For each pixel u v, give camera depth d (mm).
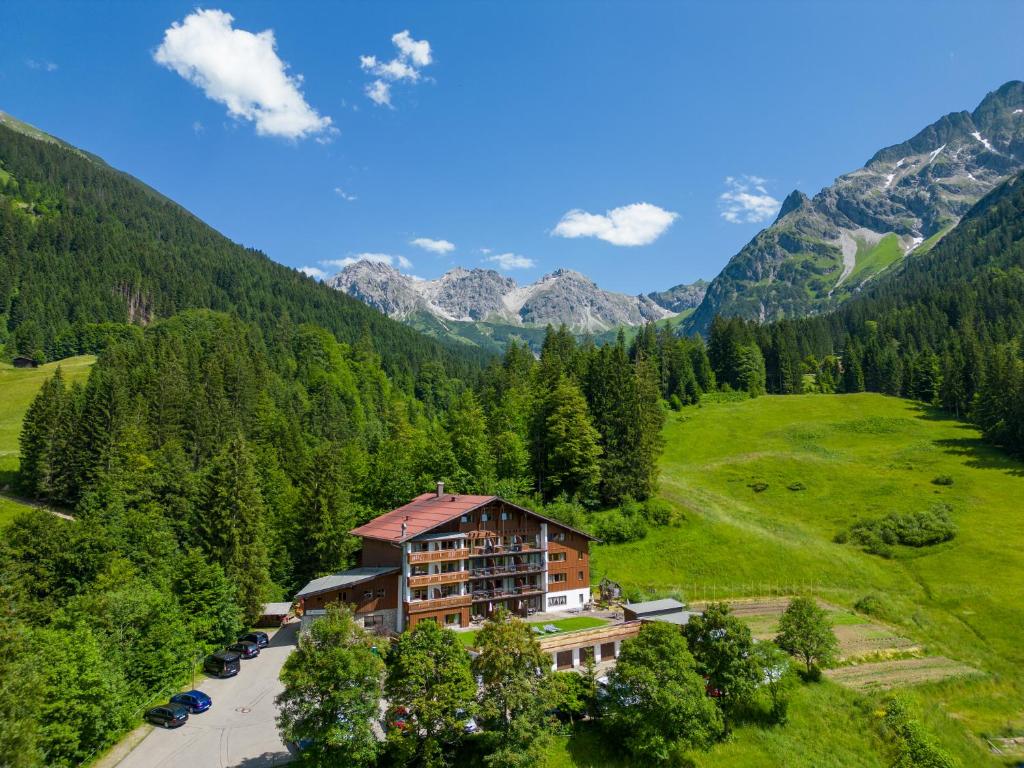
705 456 137750
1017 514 98250
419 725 42062
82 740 42812
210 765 42281
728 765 47219
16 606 54688
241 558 70062
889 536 94625
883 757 49375
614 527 94625
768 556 89250
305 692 42062
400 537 66000
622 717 46031
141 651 51938
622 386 112438
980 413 140250
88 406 109438
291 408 149625
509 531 72812
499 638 44688
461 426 110562
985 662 65438
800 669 59531
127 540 73750
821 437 145000
